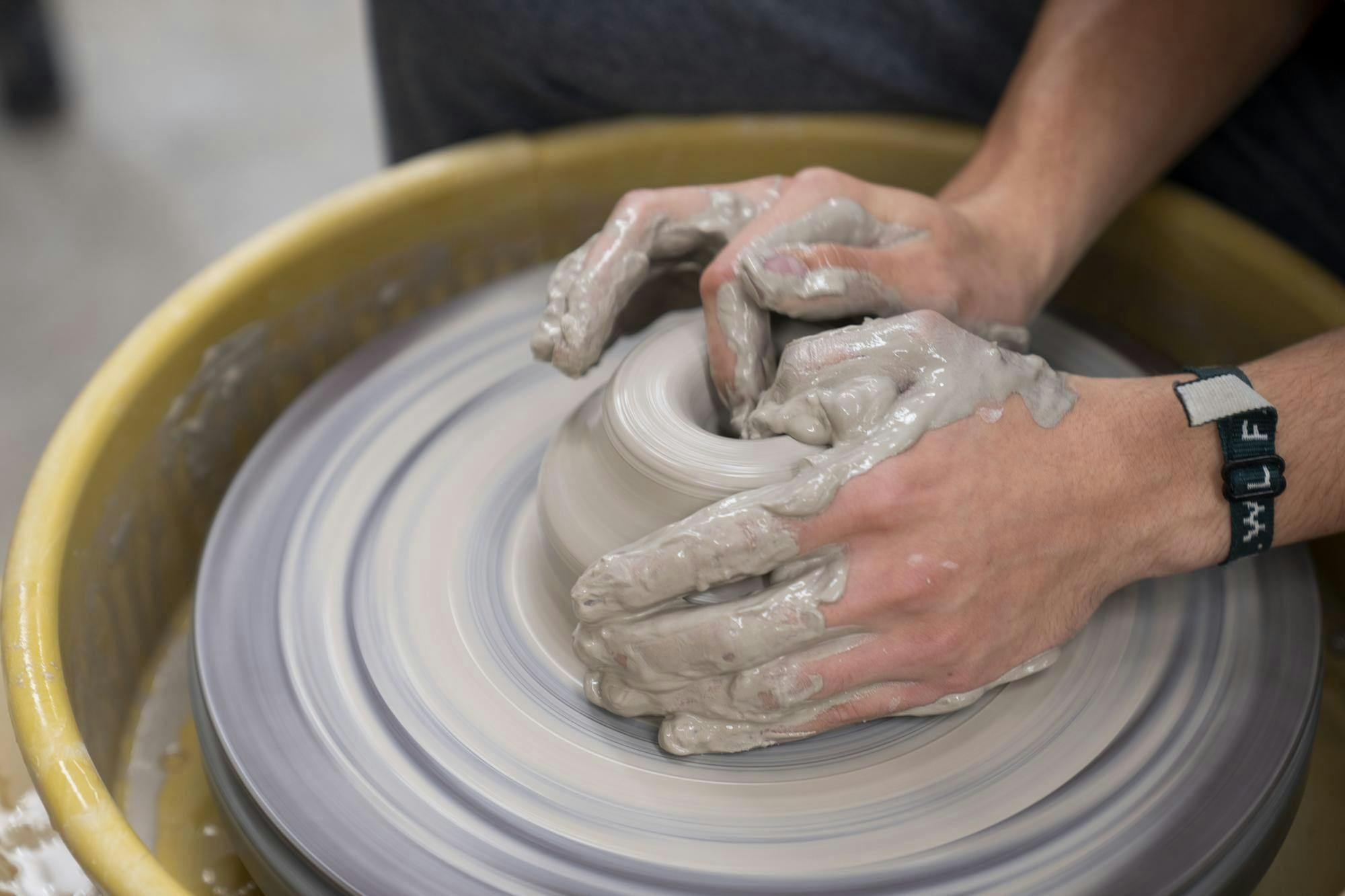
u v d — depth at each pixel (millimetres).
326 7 3758
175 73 3443
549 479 990
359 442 1188
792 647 847
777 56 1488
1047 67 1310
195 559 1319
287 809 875
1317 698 972
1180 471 945
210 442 1321
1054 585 917
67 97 3271
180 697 1190
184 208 2941
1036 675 966
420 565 1064
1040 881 832
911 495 849
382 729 933
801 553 847
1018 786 890
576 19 1455
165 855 1045
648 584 832
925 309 1021
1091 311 1536
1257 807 878
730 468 889
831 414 882
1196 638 998
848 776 896
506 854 851
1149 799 880
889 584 845
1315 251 1447
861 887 829
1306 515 974
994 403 902
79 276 2725
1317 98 1375
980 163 1305
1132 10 1314
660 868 841
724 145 1548
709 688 869
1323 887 1004
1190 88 1312
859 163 1557
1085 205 1259
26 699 904
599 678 931
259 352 1359
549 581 997
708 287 988
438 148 1718
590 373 1267
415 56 1585
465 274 1541
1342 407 973
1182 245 1399
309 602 1036
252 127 3240
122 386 1169
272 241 1335
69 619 1031
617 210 1082
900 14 1475
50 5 3125
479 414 1217
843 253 999
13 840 1036
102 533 1129
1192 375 987
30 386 2445
